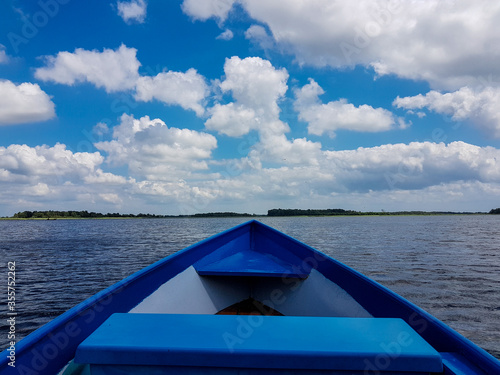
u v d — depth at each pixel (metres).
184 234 46.06
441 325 1.80
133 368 1.40
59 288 11.28
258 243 4.66
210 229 65.00
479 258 17.47
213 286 3.60
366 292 2.60
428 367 1.33
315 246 24.77
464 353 1.58
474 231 47.06
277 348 1.37
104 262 17.45
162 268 2.96
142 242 31.44
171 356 1.37
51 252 22.86
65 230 66.50
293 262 3.81
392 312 2.24
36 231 61.84
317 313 3.10
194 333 1.54
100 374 1.40
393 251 21.06
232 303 3.76
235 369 1.38
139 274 2.60
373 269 13.97
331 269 3.12
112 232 54.75
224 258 4.13
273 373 1.37
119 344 1.41
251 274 3.41
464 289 10.30
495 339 6.41
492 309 8.22
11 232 57.59
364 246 24.62
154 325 1.64
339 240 30.75
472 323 7.27
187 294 3.18
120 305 2.33
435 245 25.16
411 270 13.69
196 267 3.53
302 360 1.34
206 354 1.36
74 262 17.52
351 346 1.40
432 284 11.01
